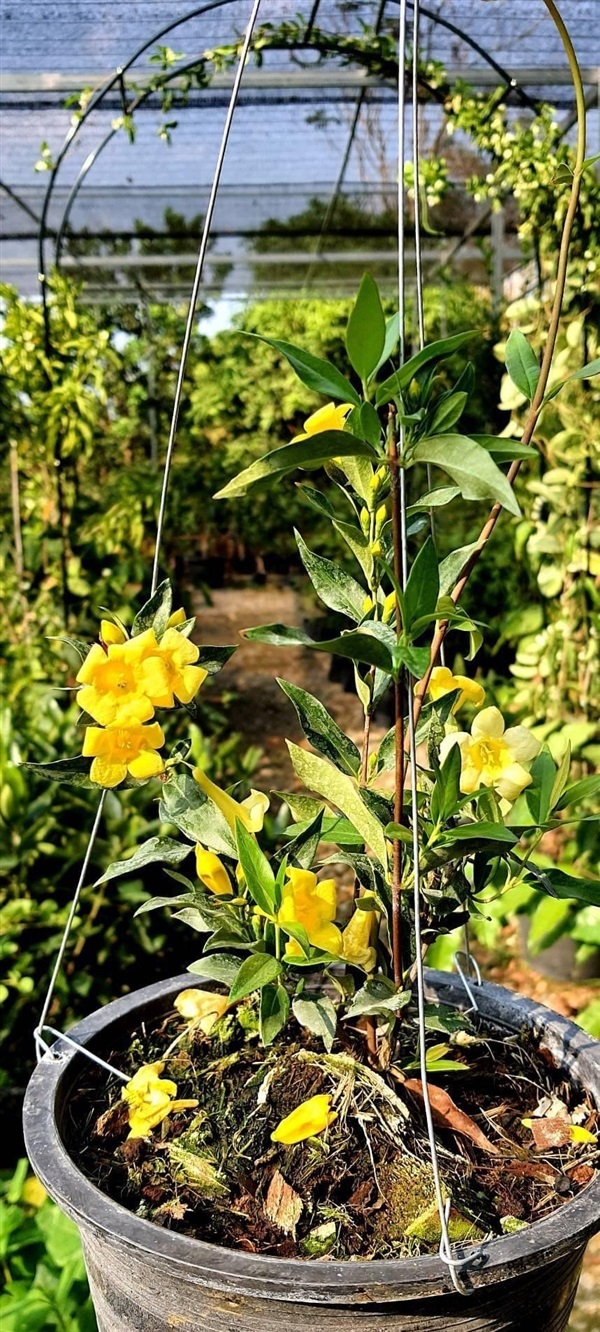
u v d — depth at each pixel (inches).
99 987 98.3
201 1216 35.2
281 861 37.8
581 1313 79.5
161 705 37.1
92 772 36.9
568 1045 43.8
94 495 204.1
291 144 189.9
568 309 120.0
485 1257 29.3
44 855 100.0
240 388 341.1
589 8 125.8
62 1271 66.1
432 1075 43.2
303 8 129.7
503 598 176.4
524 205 125.2
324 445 30.4
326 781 38.0
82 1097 42.6
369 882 39.8
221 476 315.6
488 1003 48.1
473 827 34.1
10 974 92.3
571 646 128.9
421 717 39.0
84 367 142.3
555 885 39.6
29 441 145.1
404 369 28.9
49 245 253.3
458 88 132.7
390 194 222.4
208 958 40.1
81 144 178.9
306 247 272.7
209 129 177.6
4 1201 72.9
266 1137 38.9
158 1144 39.2
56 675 141.9
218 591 400.2
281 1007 36.2
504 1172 37.5
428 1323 29.9
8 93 147.3
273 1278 28.7
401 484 30.9
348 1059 40.9
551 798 40.5
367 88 154.8
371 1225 34.7
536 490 123.9
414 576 30.5
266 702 258.8
